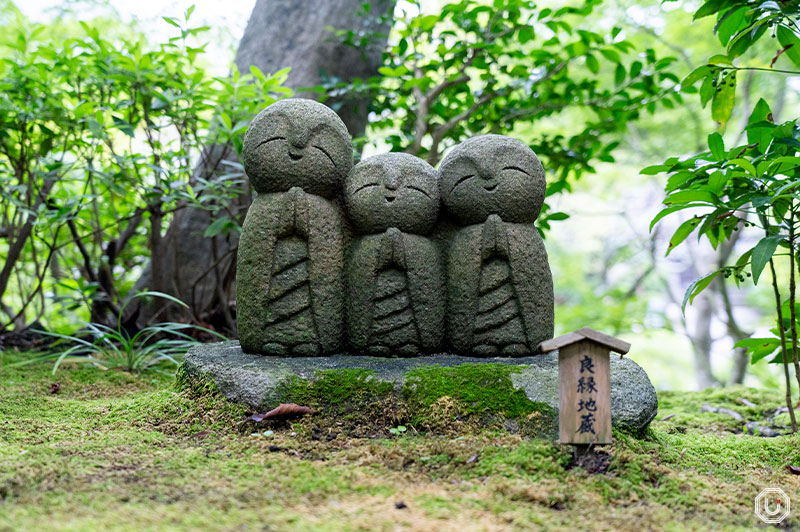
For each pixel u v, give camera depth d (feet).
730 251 27.09
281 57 20.27
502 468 8.17
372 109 20.53
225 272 18.37
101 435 9.47
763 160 10.75
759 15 11.53
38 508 6.68
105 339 15.12
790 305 11.07
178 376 11.61
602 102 19.11
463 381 10.05
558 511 7.29
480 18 23.71
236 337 17.76
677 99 17.94
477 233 11.46
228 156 18.74
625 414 9.58
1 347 16.57
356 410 10.01
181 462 8.31
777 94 28.55
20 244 16.39
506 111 19.39
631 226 34.37
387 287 11.44
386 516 6.76
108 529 6.22
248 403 10.16
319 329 11.41
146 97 15.84
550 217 17.01
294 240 11.46
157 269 16.87
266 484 7.62
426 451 8.79
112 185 15.43
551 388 9.78
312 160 11.32
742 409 14.88
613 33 16.62
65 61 15.14
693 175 10.95
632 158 33.14
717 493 8.23
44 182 17.22
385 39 21.20
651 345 41.16
